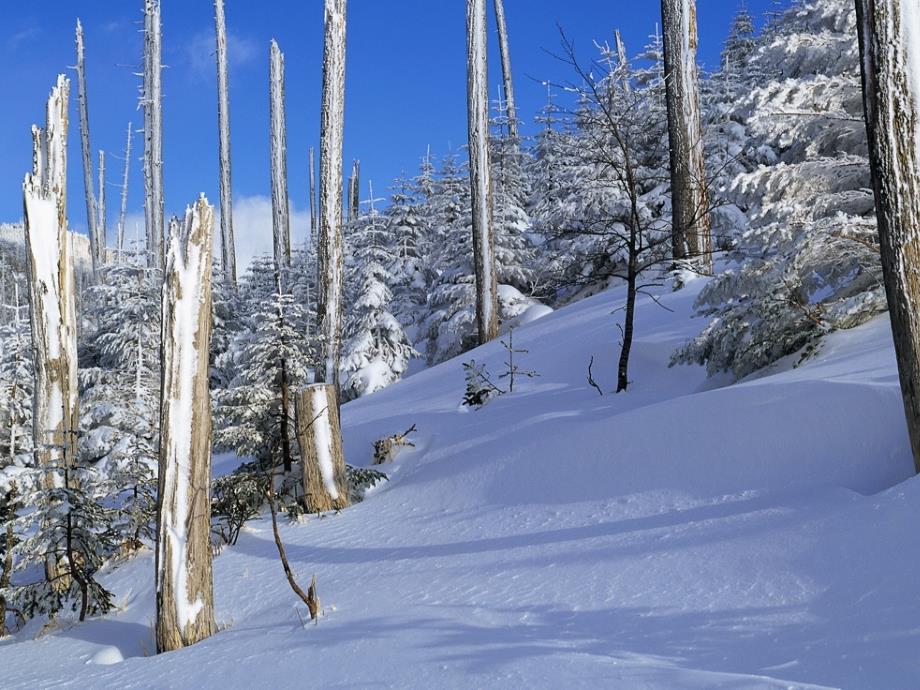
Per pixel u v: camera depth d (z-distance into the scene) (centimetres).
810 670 371
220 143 3609
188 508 667
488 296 2178
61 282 985
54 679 611
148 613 799
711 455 720
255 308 2586
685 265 1648
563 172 2723
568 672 387
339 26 1541
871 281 1055
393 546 814
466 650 448
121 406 1850
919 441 564
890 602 414
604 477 778
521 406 1270
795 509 572
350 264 3112
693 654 412
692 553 552
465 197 3155
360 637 515
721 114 2308
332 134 1526
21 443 1412
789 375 855
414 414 1455
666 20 1655
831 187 1115
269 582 786
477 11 2181
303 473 1088
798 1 1552
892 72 580
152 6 3291
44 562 964
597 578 554
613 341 1445
